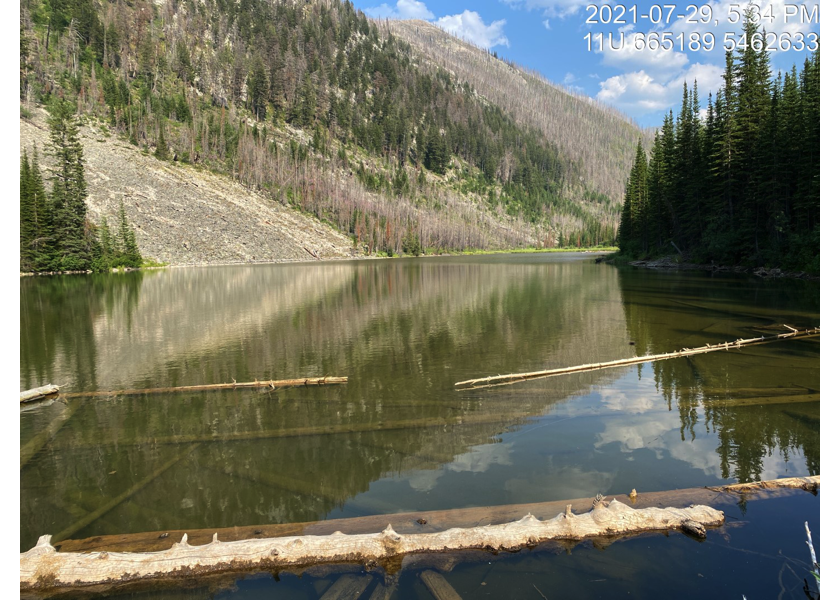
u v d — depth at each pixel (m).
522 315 22.92
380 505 6.23
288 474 7.29
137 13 159.38
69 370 14.43
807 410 9.43
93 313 25.73
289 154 136.12
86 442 8.91
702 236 50.72
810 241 35.50
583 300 27.73
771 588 4.31
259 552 5.00
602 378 12.25
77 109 103.75
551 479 6.85
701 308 23.19
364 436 8.80
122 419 10.16
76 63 119.12
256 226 94.56
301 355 15.80
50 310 27.05
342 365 14.34
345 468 7.45
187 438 8.95
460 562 4.88
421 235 132.25
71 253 59.31
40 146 78.44
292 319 23.11
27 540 5.79
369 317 23.33
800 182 36.84
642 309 23.61
